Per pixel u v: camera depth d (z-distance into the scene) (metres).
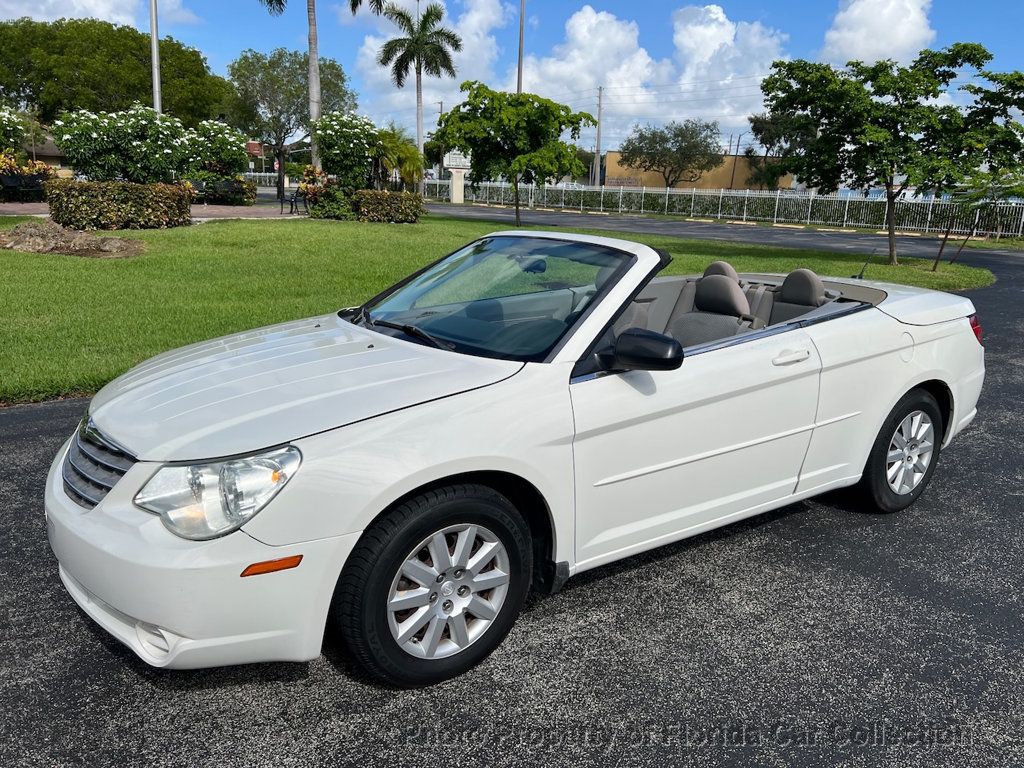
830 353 3.75
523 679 2.81
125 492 2.47
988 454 5.39
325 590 2.46
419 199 25.47
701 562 3.75
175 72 50.53
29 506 4.13
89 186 17.72
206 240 16.64
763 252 21.94
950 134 18.56
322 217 24.70
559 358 3.01
